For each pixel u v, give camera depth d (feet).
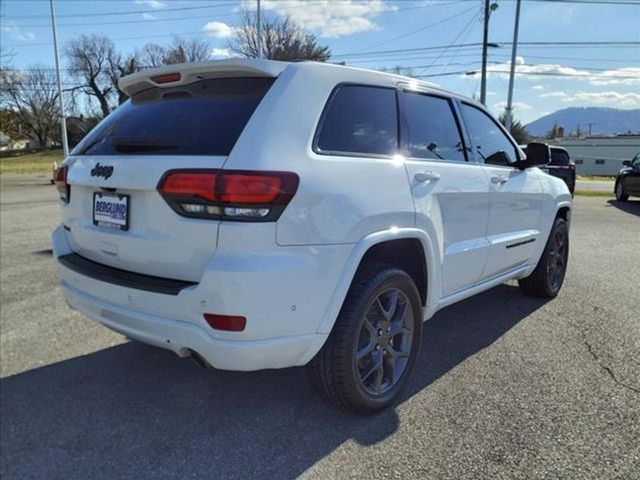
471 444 8.25
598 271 19.69
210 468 7.73
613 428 8.66
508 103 79.51
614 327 13.42
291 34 108.58
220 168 7.07
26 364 11.23
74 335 12.85
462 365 11.18
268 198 7.04
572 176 54.54
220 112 7.97
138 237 7.97
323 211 7.62
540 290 15.75
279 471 7.65
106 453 8.11
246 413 9.25
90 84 224.12
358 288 8.57
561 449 8.09
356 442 8.35
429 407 9.40
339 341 8.34
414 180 9.41
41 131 229.66
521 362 11.30
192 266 7.43
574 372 10.78
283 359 7.69
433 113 10.84
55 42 84.12
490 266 12.35
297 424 8.89
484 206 11.70
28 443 8.38
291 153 7.52
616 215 39.45
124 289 8.04
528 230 14.15
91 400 9.72
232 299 7.02
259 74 8.02
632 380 10.39
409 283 9.52
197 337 7.34
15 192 57.41
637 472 7.51
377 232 8.48
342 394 8.63
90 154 9.33
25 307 14.93
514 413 9.16
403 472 7.59
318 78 8.38
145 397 9.82
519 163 13.67
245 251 7.04
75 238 9.69
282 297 7.25
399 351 9.73
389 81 9.77
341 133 8.43
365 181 8.37
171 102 8.83
